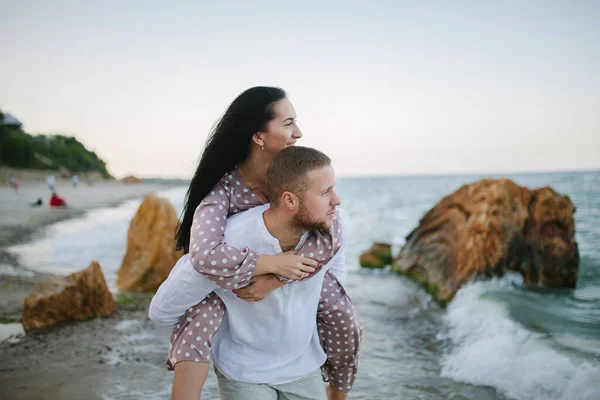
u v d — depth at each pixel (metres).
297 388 2.10
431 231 7.27
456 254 6.57
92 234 14.02
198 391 1.95
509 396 3.55
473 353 4.13
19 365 4.11
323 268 2.00
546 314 5.00
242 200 2.10
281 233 1.89
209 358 1.99
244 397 2.02
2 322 5.24
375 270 8.20
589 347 4.00
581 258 7.71
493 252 6.28
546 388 3.52
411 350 4.60
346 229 2.09
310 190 1.78
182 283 1.93
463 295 6.00
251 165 2.11
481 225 6.39
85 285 5.37
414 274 7.32
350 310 2.21
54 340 4.70
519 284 6.26
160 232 6.64
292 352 2.09
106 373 3.95
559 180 34.62
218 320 2.01
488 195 6.55
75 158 82.62
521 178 57.06
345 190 57.50
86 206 28.69
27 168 68.38
